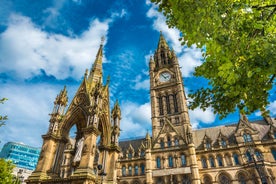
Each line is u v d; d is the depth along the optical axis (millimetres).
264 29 6723
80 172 20266
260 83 7363
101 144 28719
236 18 6785
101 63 36031
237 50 6598
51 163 23250
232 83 7387
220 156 53125
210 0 6695
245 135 53375
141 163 61875
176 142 57188
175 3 7551
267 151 48844
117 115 32688
